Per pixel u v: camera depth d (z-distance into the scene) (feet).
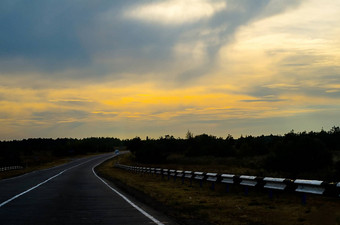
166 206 43.32
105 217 34.60
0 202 47.11
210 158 197.77
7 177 128.26
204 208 41.57
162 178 101.45
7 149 394.32
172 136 374.22
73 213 37.19
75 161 353.92
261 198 48.60
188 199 50.01
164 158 215.51
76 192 62.49
